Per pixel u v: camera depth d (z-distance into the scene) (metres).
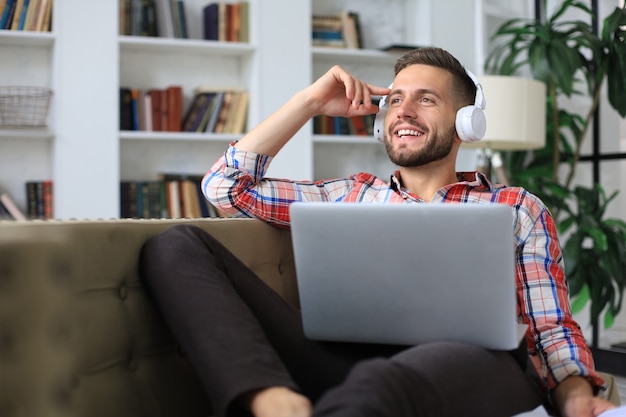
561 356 1.75
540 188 4.77
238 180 2.07
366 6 5.38
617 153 4.66
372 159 5.45
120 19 4.60
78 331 1.37
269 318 1.61
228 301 1.42
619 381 4.28
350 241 1.45
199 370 1.37
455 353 1.41
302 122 2.14
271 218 2.04
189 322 1.40
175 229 1.55
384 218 1.42
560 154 4.96
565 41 4.55
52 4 4.42
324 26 5.06
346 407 1.15
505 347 1.45
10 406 1.26
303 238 1.48
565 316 1.83
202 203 4.75
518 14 5.36
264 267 1.95
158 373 1.56
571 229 4.93
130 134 4.54
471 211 1.38
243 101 4.85
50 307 1.31
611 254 4.39
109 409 1.42
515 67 4.65
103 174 4.48
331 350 1.59
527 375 1.59
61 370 1.32
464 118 2.03
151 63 4.90
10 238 1.28
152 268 1.49
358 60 5.32
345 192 2.18
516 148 4.60
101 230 1.47
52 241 1.34
